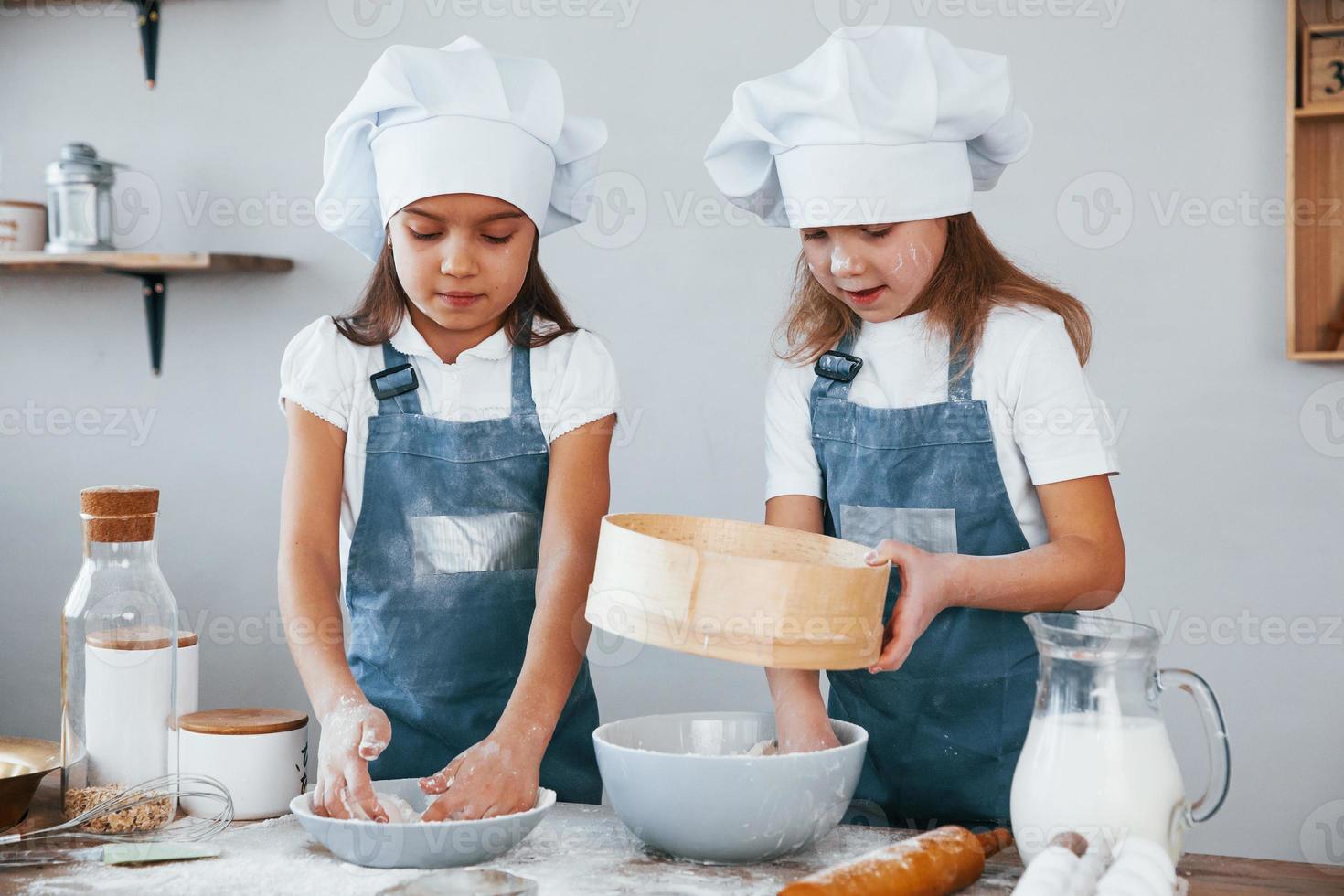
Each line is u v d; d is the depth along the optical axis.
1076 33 2.13
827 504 1.35
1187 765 2.15
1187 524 2.14
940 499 1.25
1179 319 2.13
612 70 2.30
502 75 1.26
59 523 2.52
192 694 1.36
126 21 2.47
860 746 0.98
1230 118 2.09
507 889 0.84
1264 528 2.11
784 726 1.08
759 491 2.27
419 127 1.21
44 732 2.53
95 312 2.49
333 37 2.40
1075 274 2.16
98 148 2.49
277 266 2.38
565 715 1.36
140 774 1.09
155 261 2.24
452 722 1.33
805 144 1.19
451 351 1.34
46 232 2.41
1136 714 0.90
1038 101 2.15
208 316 2.45
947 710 1.26
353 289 2.40
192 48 2.45
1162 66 2.11
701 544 1.07
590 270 2.32
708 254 2.28
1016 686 1.24
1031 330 1.22
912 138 1.17
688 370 2.29
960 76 1.19
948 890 0.87
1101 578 1.13
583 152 1.37
